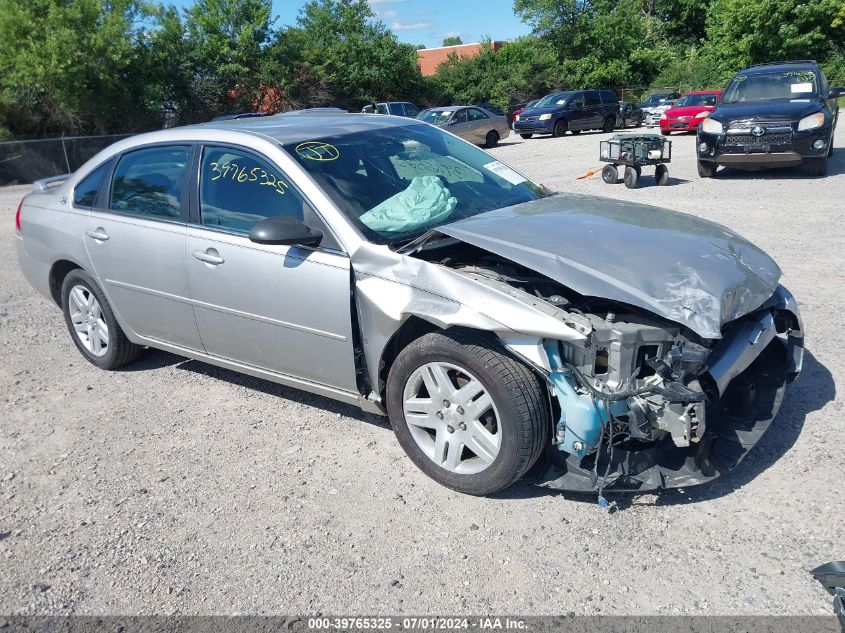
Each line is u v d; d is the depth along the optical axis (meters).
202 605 2.81
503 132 24.44
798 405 4.02
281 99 32.72
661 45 47.53
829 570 2.63
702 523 3.07
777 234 7.87
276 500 3.46
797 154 11.17
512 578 2.83
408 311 3.29
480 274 3.34
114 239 4.60
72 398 4.77
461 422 3.31
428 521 3.22
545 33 42.91
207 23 29.69
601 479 3.07
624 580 2.78
